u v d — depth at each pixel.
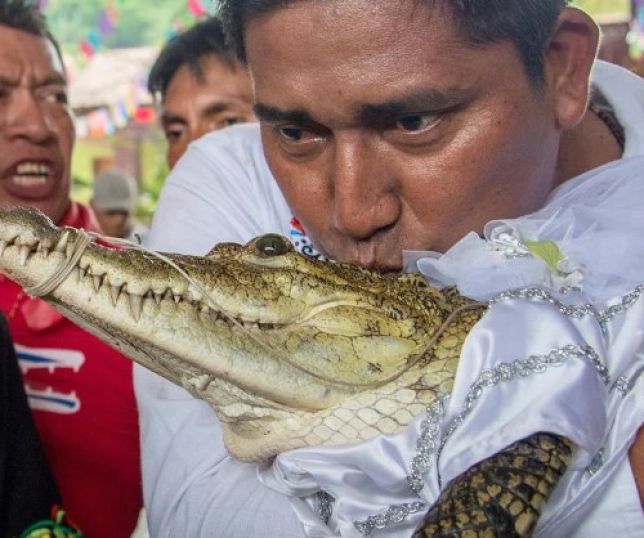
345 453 1.26
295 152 1.35
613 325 1.28
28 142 2.68
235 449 1.39
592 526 1.22
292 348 1.32
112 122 7.09
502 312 1.26
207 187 1.71
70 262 1.21
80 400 2.33
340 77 1.22
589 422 1.15
